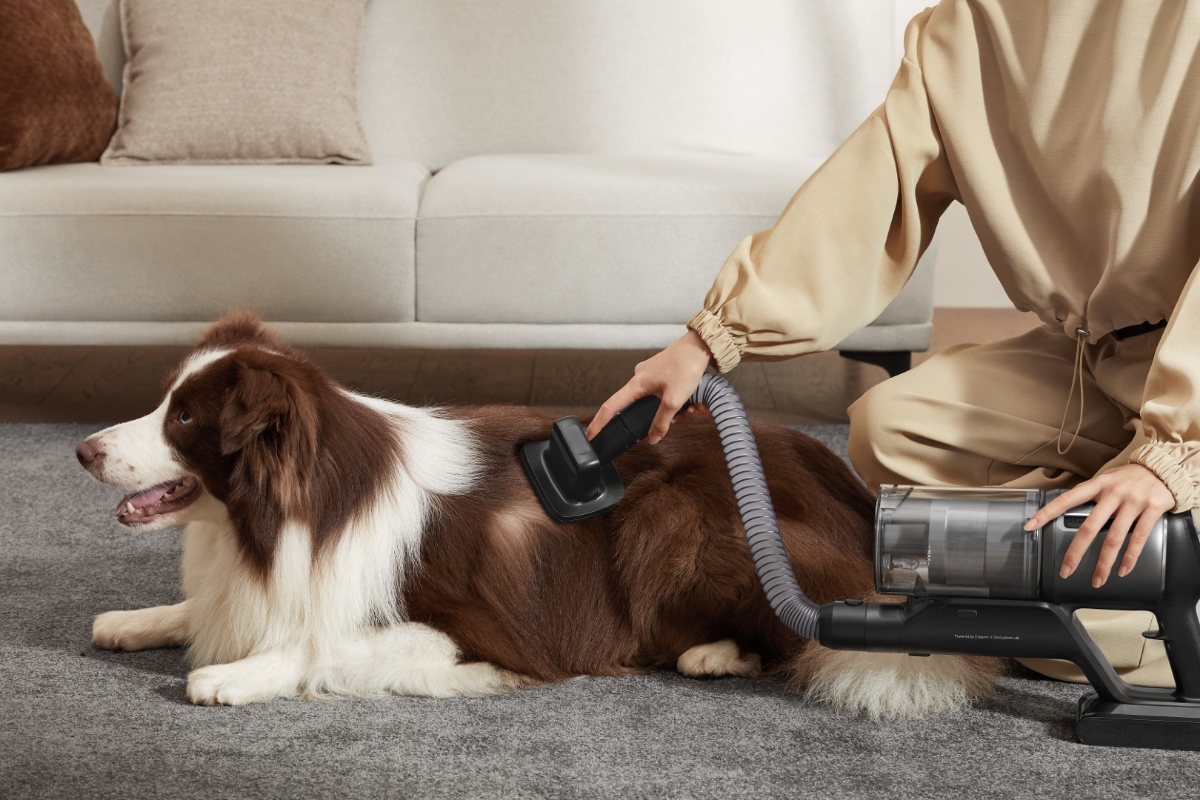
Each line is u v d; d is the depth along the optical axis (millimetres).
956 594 1591
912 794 1510
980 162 1813
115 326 3064
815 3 3785
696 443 1977
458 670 1774
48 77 3252
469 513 1817
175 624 1950
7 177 3092
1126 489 1479
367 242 3039
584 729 1684
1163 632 1590
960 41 1815
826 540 1876
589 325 3115
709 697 1798
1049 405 1925
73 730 1650
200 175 3152
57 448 2975
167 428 1749
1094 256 1798
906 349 3213
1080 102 1759
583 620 1859
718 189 3066
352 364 3834
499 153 3803
